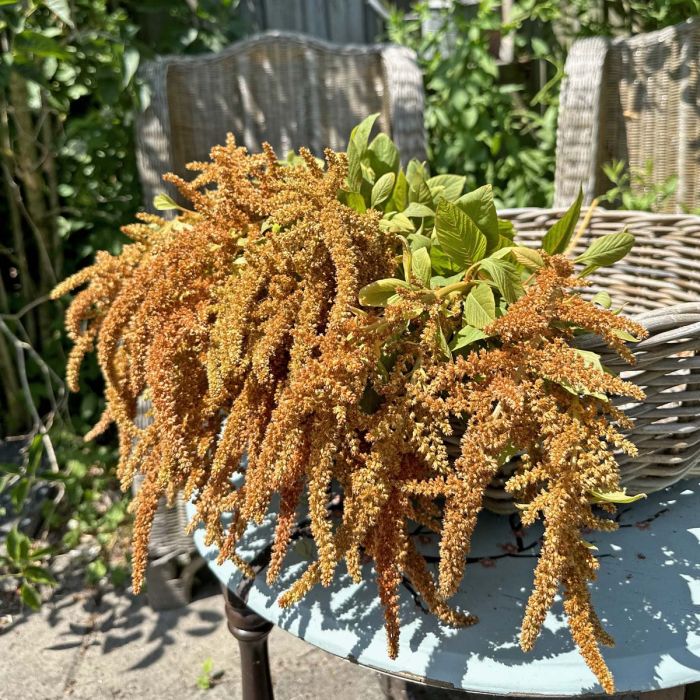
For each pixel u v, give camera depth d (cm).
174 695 147
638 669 66
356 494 65
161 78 149
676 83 160
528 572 76
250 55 157
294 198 72
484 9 185
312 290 69
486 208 77
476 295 70
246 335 72
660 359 69
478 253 74
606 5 187
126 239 191
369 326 67
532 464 68
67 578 178
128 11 191
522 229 123
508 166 193
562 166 164
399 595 75
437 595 66
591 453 60
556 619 71
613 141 170
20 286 220
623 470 76
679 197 167
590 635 58
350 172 82
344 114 162
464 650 69
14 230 201
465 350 73
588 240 121
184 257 76
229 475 71
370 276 73
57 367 209
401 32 199
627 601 72
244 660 98
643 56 162
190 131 158
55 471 176
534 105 203
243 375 73
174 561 167
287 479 67
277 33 157
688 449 77
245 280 70
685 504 85
